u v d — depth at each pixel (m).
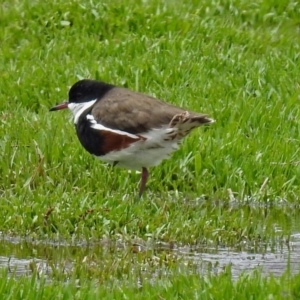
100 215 14.55
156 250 13.87
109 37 21.64
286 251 13.99
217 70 20.33
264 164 16.86
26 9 22.42
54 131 17.22
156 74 19.78
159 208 15.04
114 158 14.93
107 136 14.73
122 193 15.75
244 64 20.52
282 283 11.52
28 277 11.93
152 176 16.34
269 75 19.94
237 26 23.03
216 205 15.93
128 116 14.61
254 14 23.31
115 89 15.25
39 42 21.42
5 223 14.41
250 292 11.27
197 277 11.96
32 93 18.97
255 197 16.22
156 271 12.78
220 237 14.34
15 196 15.23
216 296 11.12
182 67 20.05
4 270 11.79
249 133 17.97
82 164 16.47
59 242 14.16
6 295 11.07
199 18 22.42
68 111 18.39
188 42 21.28
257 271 12.10
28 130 17.30
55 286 11.54
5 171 16.19
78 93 15.39
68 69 19.83
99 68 19.84
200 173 16.61
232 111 18.33
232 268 13.08
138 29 21.86
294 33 23.08
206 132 17.58
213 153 16.97
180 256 13.58
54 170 16.16
